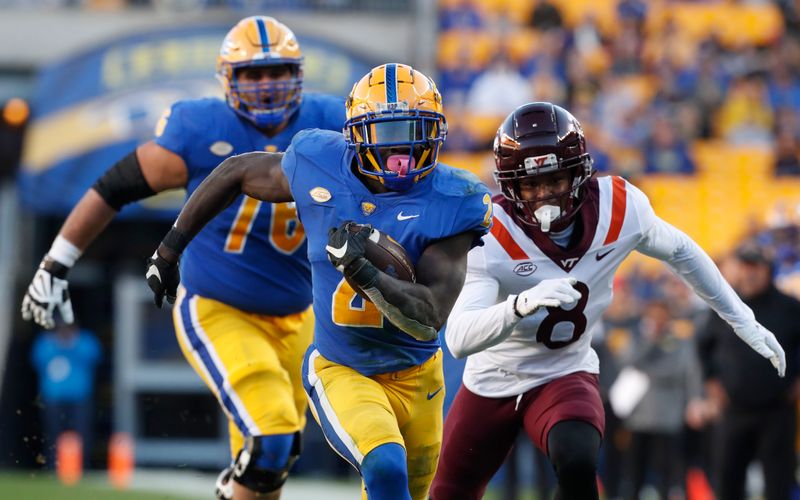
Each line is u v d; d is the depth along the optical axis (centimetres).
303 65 1772
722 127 4872
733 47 5128
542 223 1484
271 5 4719
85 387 4041
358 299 1378
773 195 4741
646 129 4753
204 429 4434
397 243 1312
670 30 5078
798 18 5228
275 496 1773
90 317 4634
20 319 4519
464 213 1341
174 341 4453
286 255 1762
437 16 4981
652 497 3894
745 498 2767
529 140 1459
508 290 1548
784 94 5009
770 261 2650
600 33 5019
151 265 1438
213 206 1427
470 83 4825
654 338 3162
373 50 4762
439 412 1498
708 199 4712
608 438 3212
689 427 3497
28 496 2845
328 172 1379
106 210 1745
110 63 4081
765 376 2672
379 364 1429
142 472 4275
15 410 4438
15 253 4550
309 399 1473
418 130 1338
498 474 3697
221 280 1775
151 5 4659
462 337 1422
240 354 1755
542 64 4859
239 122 1759
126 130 4041
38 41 4609
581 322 1566
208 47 4112
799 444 3438
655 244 1554
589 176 1491
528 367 1594
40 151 4044
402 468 1348
